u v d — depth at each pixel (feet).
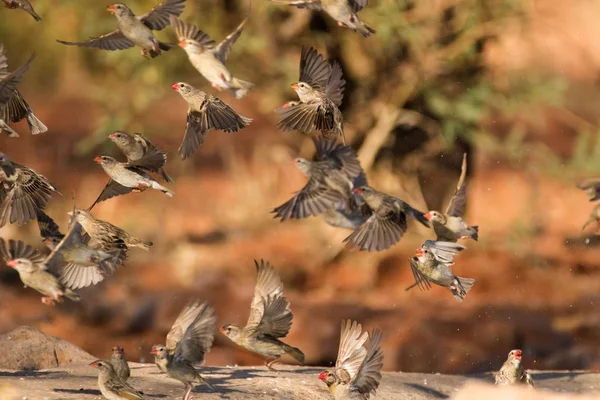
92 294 55.67
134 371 31.73
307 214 29.01
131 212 73.97
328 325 49.24
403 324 49.70
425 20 56.49
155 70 57.93
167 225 71.05
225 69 27.96
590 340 48.98
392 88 57.88
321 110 27.22
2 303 55.06
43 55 95.55
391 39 55.47
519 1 56.90
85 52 80.12
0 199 26.99
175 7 30.73
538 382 34.96
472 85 57.88
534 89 58.95
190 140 28.30
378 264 59.88
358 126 58.39
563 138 81.35
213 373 32.07
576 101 74.59
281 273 59.72
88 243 26.40
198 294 54.95
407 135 58.59
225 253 64.28
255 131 82.02
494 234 68.44
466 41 56.39
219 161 85.61
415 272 28.17
